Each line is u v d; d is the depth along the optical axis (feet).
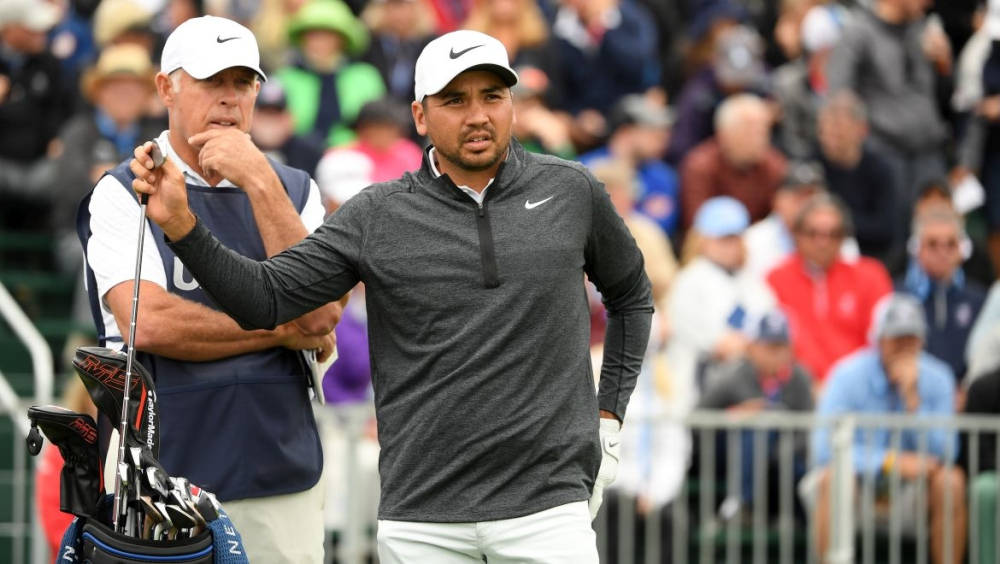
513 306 45.85
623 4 140.46
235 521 50.29
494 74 46.01
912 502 83.20
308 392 52.42
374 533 81.46
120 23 116.47
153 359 49.90
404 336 46.62
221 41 49.65
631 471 84.07
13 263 118.11
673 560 84.02
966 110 144.15
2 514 85.46
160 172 43.19
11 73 119.14
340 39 120.78
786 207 114.73
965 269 119.14
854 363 90.68
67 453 42.68
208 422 49.88
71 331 111.55
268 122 108.17
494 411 45.75
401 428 46.70
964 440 84.64
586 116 132.05
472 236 46.06
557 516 45.98
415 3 126.93
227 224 50.60
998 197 140.26
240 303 44.62
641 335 49.80
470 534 46.26
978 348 91.81
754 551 83.61
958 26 155.22
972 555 82.94
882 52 133.28
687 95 133.59
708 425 82.99
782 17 151.12
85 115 112.78
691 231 119.75
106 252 49.80
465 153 45.88
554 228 46.52
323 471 52.65
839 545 82.33
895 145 132.16
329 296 46.68
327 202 101.96
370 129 107.86
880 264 111.86
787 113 134.10
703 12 146.72
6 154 117.91
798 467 85.51
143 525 42.65
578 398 46.62
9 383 107.24
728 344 98.58
